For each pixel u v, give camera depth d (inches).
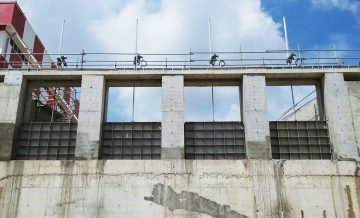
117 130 1047.0
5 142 998.4
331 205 938.1
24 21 1346.0
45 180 960.9
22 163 976.3
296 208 934.4
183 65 1082.1
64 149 1034.7
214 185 952.9
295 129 1046.4
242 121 1061.8
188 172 964.0
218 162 973.8
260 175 960.9
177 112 1020.5
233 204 938.1
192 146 1032.2
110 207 936.9
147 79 1089.4
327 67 1074.7
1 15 1264.8
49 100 1348.4
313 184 953.5
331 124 1013.8
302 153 1023.6
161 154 984.9
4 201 946.7
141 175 960.9
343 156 980.6
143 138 1038.4
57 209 938.1
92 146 991.6
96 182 956.6
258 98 1027.9
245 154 1015.6
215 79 1090.1
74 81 1097.4
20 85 1048.8
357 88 1042.7
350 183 956.6
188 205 937.5
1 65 1206.3
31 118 1167.0
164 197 944.3
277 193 945.5
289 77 1079.0
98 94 1037.2
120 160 974.4
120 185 953.5
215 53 1093.8
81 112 1019.9
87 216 930.7
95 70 1064.2
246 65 1083.3
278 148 1031.0
